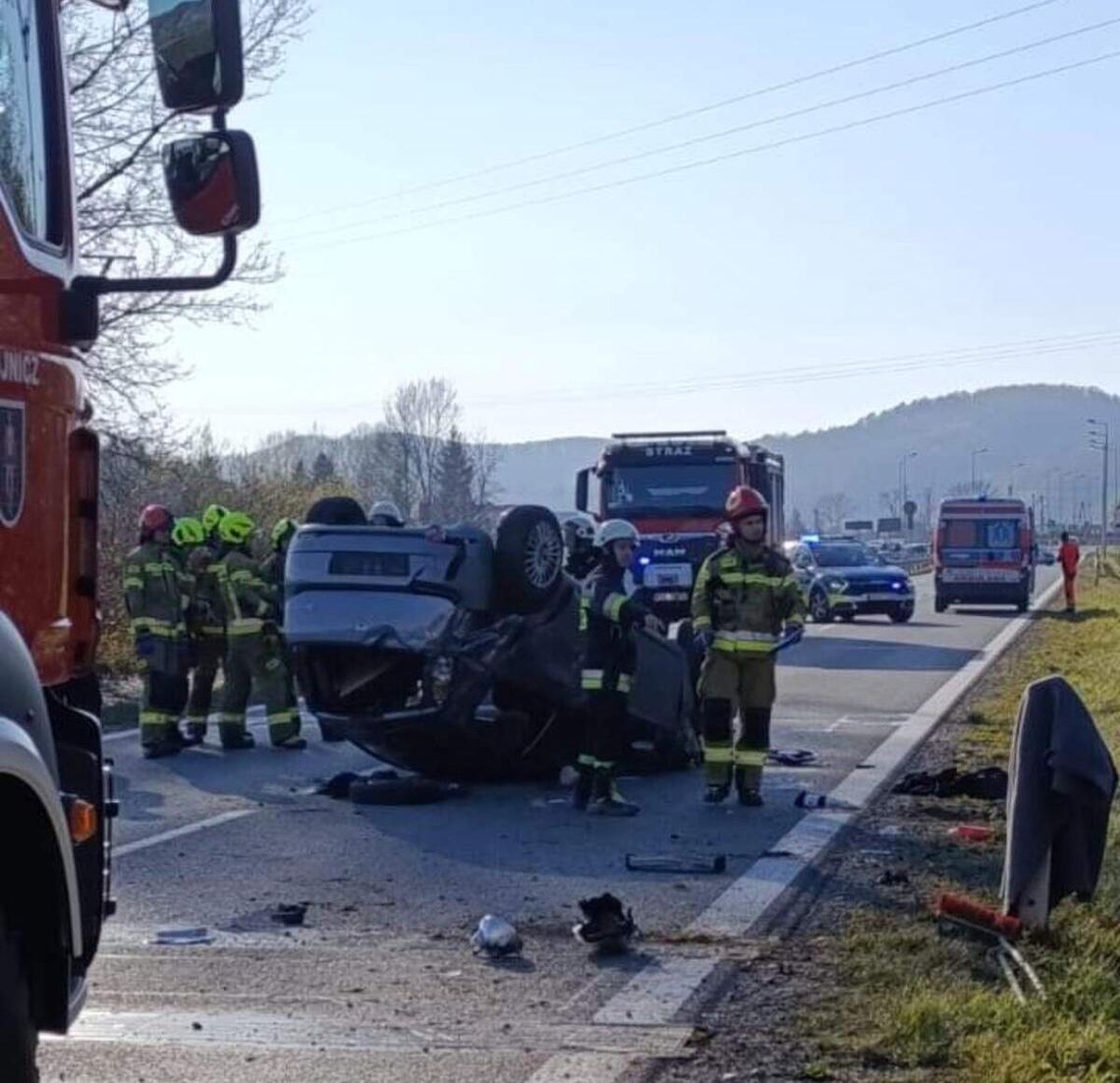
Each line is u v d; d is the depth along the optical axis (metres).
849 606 38.47
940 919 8.32
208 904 9.18
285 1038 6.68
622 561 12.40
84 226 22.91
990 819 12.02
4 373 4.32
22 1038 4.01
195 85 4.67
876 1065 6.30
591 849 10.90
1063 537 43.81
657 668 13.93
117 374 24.84
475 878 9.95
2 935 3.99
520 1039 6.67
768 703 12.74
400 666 12.70
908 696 20.98
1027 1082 5.95
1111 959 7.66
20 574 4.38
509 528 12.90
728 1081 6.12
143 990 7.39
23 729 4.08
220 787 13.61
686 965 7.81
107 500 25.34
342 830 11.57
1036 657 26.56
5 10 4.57
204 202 4.73
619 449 28.97
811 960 7.89
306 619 12.82
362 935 8.50
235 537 15.99
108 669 23.53
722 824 11.87
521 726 13.19
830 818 12.08
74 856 4.58
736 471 28.55
